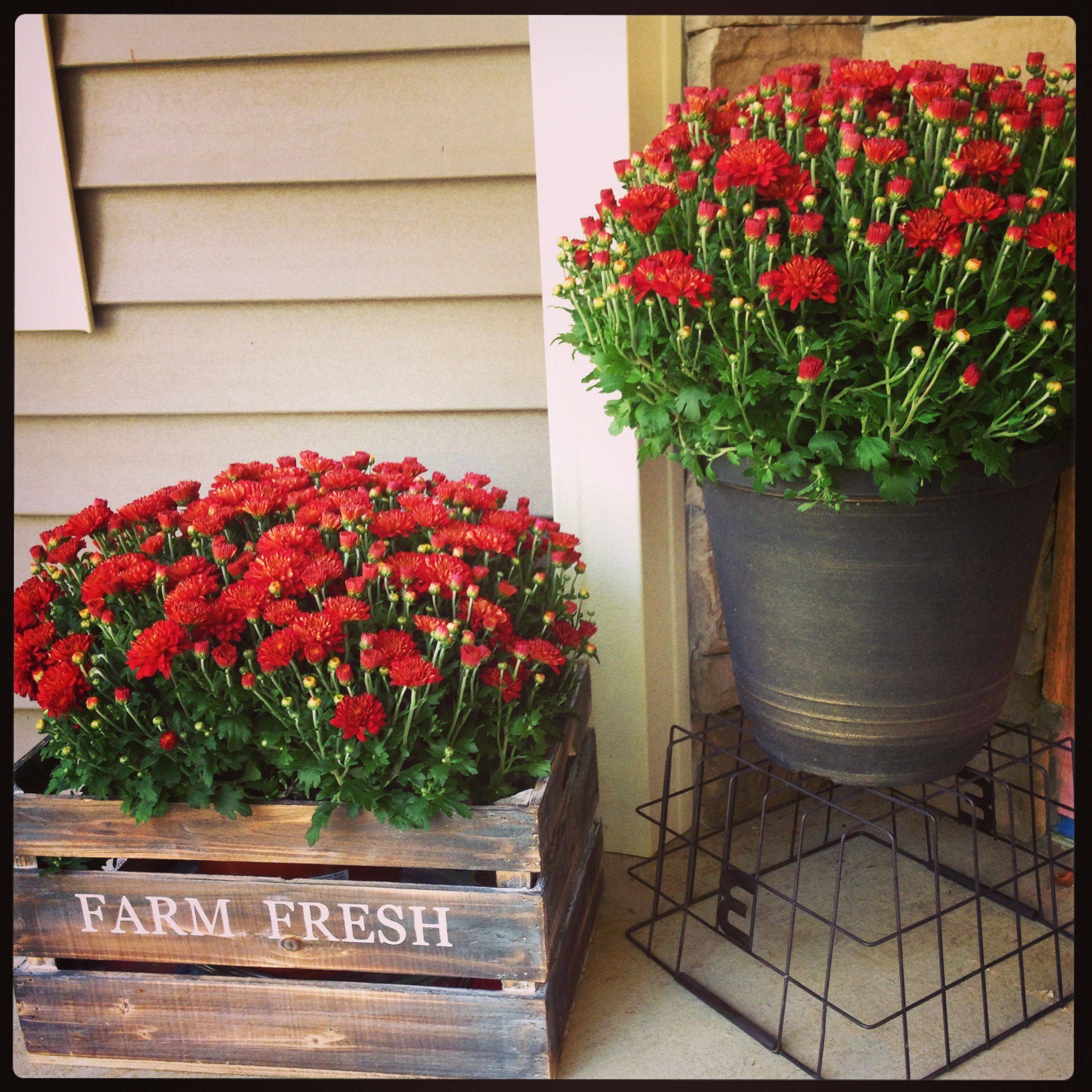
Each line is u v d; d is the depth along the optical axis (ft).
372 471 6.56
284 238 6.34
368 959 4.62
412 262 6.25
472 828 4.40
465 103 6.01
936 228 3.72
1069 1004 5.02
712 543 5.02
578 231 5.85
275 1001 4.70
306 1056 4.76
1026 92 4.49
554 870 4.66
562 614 5.27
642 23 5.53
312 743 4.41
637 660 6.22
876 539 4.18
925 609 4.30
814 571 4.34
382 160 6.13
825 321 4.17
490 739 4.79
